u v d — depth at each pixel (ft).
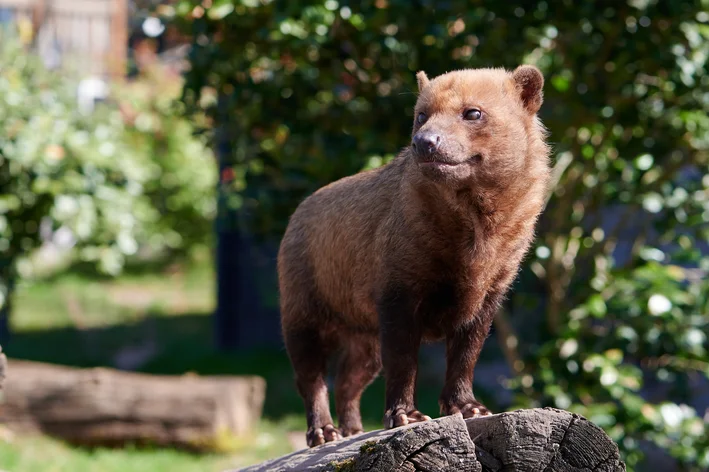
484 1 25.45
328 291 18.20
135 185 38.73
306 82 27.25
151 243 72.54
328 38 25.13
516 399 26.50
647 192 28.40
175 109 30.63
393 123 26.86
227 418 32.94
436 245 15.65
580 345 26.86
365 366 19.53
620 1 25.23
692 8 24.90
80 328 54.54
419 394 39.19
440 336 16.90
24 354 46.88
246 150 28.94
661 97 27.40
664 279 26.07
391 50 25.61
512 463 12.42
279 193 28.73
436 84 16.16
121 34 71.77
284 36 25.14
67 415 32.19
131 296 65.98
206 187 71.46
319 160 27.09
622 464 12.62
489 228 15.75
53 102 36.91
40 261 72.33
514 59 26.22
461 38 25.73
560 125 27.27
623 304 25.70
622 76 26.48
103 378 32.71
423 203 15.48
